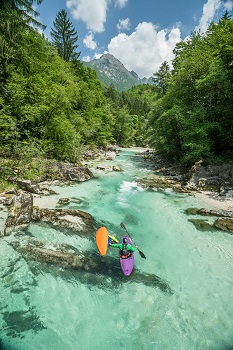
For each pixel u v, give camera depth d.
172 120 20.09
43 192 10.96
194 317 4.42
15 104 14.77
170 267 6.05
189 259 6.44
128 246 6.12
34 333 3.88
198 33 22.34
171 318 4.38
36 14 16.58
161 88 34.25
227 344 3.88
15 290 4.77
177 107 18.25
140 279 5.52
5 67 14.98
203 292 5.15
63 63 30.09
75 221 7.87
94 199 11.02
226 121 15.85
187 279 5.59
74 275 5.40
